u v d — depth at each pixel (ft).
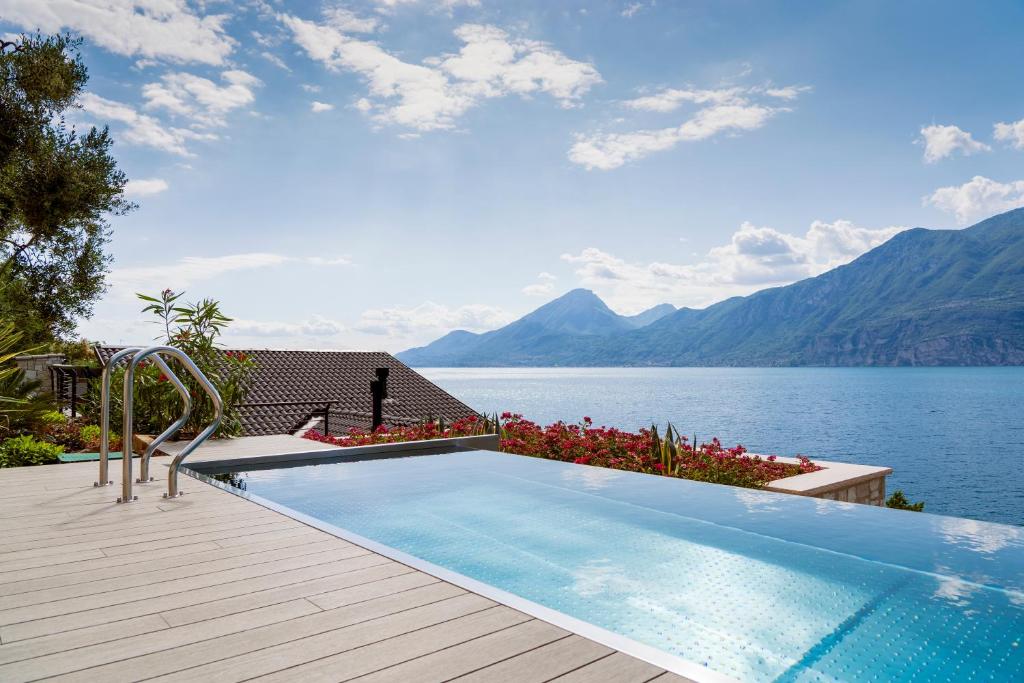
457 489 16.02
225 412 21.34
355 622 5.79
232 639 5.45
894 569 10.25
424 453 20.52
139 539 8.61
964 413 226.99
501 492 15.79
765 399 291.99
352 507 14.24
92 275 46.88
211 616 5.96
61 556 7.85
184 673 4.85
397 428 27.55
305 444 19.76
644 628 8.21
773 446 138.92
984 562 10.50
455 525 12.96
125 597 6.45
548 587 9.71
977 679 6.74
